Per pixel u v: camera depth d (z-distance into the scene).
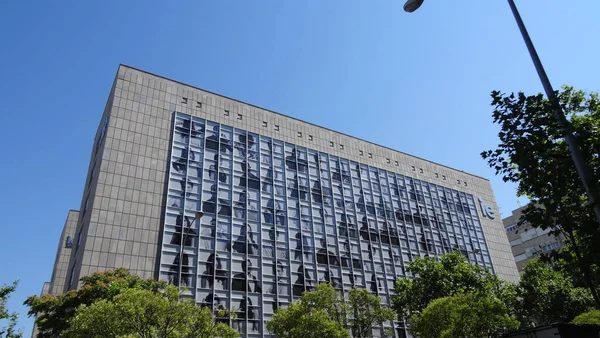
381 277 47.03
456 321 25.33
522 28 13.30
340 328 27.05
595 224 13.47
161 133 39.84
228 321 34.72
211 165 41.03
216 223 38.34
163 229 35.53
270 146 46.56
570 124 11.96
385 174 55.50
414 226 54.00
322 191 47.94
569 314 40.94
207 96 44.75
